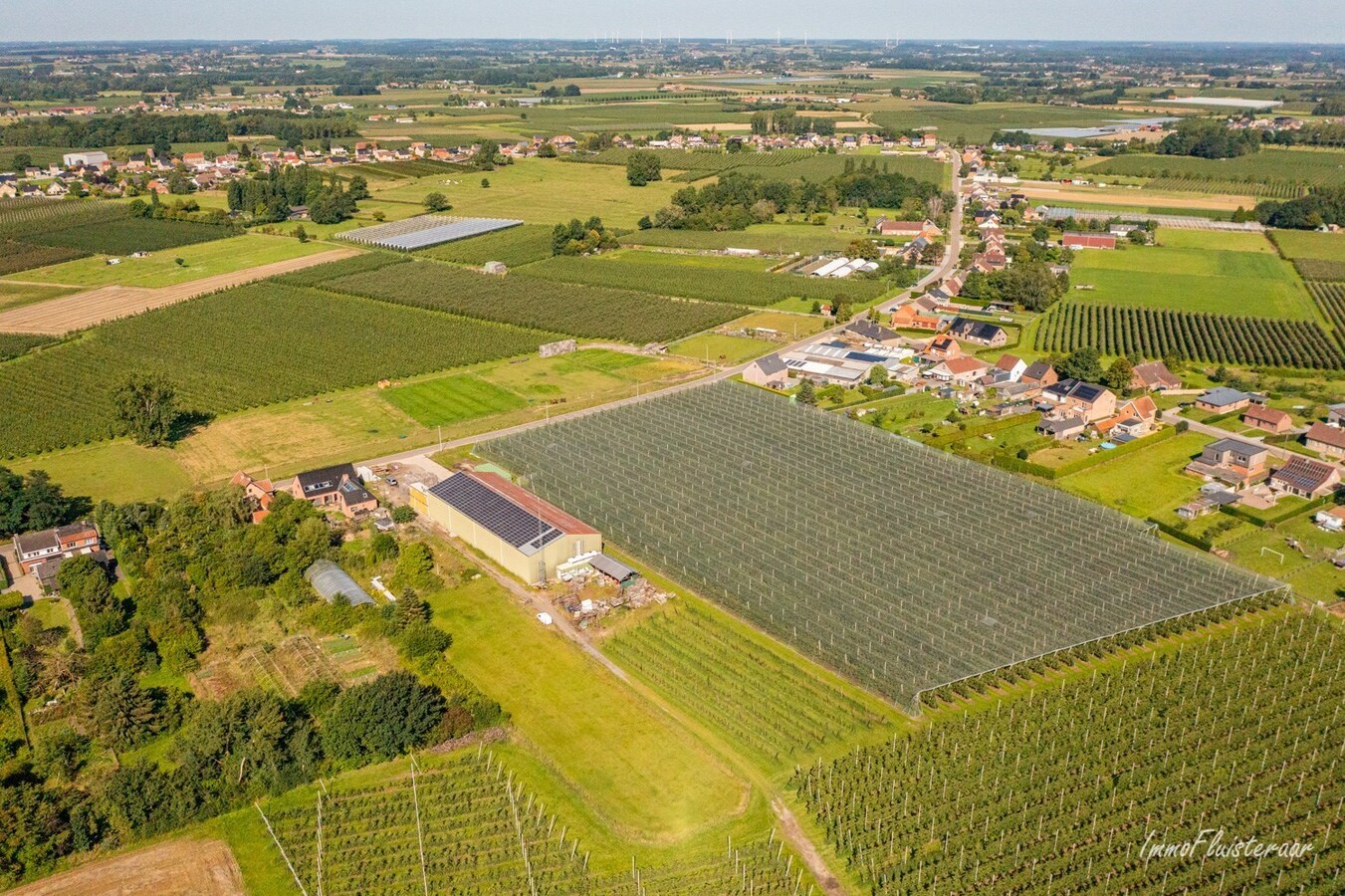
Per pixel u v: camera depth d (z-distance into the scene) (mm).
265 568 142750
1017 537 153125
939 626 130500
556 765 107812
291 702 115188
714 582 141500
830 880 93062
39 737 112812
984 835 97125
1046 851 95062
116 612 132375
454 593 141375
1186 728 111875
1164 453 186750
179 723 113938
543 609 137375
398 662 125188
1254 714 113625
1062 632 128375
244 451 190625
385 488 174000
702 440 191250
